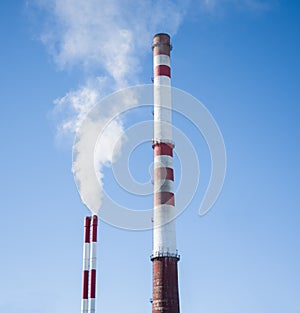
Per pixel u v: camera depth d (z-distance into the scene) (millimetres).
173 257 62750
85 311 66062
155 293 61406
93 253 68812
